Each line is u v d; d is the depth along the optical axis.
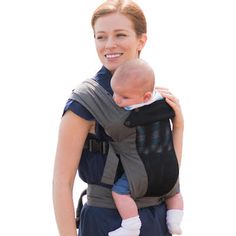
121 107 2.86
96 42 2.94
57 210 2.89
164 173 2.90
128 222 2.86
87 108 2.86
